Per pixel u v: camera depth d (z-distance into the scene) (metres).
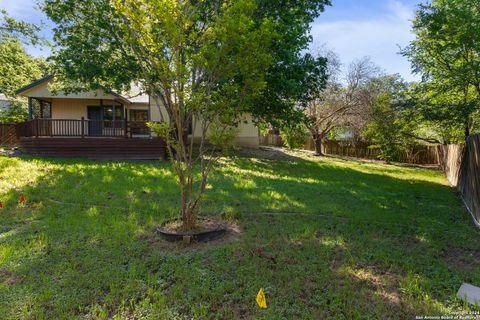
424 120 10.77
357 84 17.16
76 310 2.63
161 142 12.99
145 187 7.29
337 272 3.34
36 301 2.70
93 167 9.71
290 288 2.98
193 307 2.66
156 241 4.16
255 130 19.50
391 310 2.66
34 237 4.16
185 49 4.31
